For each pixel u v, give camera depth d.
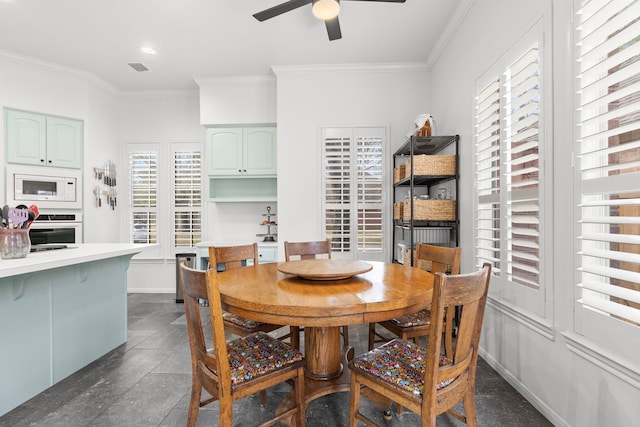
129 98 4.12
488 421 1.50
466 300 1.04
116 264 2.45
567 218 1.38
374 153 3.41
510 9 1.82
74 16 2.54
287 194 3.44
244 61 3.30
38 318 1.81
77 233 3.53
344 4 2.38
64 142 3.45
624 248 1.23
